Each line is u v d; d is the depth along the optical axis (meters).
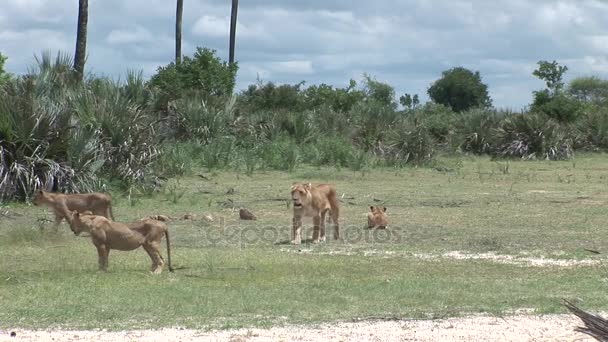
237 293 12.57
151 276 13.89
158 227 14.26
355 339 10.08
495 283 13.58
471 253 16.61
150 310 11.46
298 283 13.42
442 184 29.78
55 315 11.15
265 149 35.34
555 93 63.50
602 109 54.16
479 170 35.31
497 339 10.17
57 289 12.70
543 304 12.06
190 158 32.56
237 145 36.84
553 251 16.83
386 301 12.18
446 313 11.51
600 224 20.38
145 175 25.50
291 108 52.12
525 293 12.80
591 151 48.28
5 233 18.30
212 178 30.59
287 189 27.48
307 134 39.81
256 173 32.84
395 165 36.94
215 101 38.06
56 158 23.48
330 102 54.59
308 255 16.28
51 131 23.30
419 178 32.16
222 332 10.38
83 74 28.03
